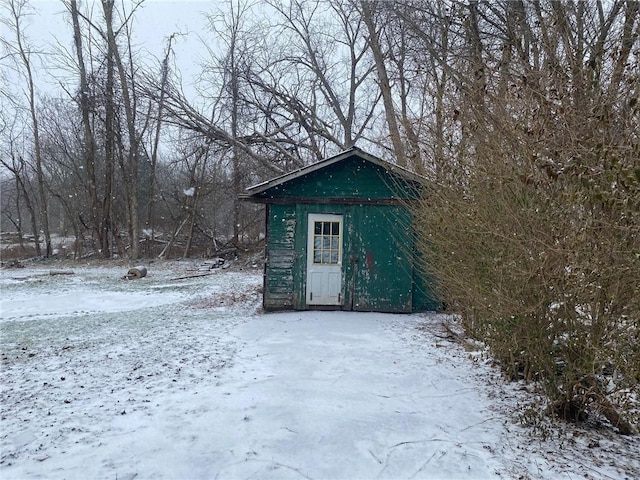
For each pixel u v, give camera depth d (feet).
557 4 17.95
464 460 11.37
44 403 15.60
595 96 12.29
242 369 19.35
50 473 10.76
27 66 92.53
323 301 33.65
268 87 68.64
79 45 85.92
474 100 17.42
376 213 33.37
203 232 92.43
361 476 10.62
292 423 13.42
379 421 13.66
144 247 99.25
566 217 11.23
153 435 12.78
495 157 14.74
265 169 69.05
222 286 51.26
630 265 9.91
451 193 18.80
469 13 35.45
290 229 33.81
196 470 10.85
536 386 15.05
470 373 18.69
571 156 11.18
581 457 11.47
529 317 13.43
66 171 105.91
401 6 47.88
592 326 11.39
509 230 13.35
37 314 34.76
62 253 103.40
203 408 14.73
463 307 19.60
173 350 22.86
